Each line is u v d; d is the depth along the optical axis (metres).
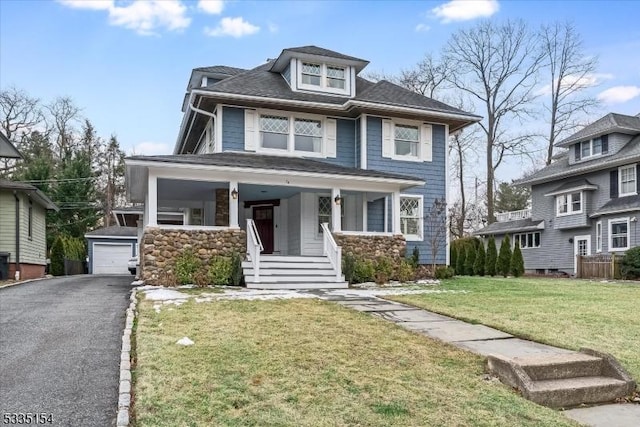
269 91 17.33
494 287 13.97
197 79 20.83
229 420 3.99
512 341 6.77
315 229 17.06
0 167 39.72
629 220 24.16
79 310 8.81
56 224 36.66
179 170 13.31
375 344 6.39
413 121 18.59
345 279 14.12
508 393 4.90
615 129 25.50
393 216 15.92
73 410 4.21
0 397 4.50
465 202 45.50
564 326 7.73
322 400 4.47
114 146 48.62
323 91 18.47
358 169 16.66
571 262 28.09
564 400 4.88
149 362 5.40
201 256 13.33
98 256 31.66
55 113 44.62
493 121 37.62
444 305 9.59
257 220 18.20
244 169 13.68
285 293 11.35
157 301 9.55
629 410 4.78
